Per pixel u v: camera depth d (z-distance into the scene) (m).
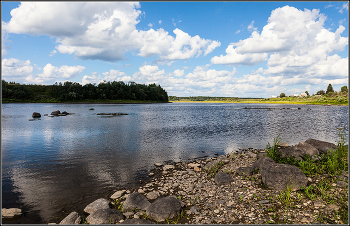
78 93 140.88
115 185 8.84
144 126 28.28
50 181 9.24
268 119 38.47
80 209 6.93
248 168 9.46
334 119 37.62
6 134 21.53
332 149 10.95
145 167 11.22
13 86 145.12
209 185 8.46
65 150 14.80
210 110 71.75
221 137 20.25
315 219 5.37
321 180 7.82
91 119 37.50
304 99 159.25
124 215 6.28
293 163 9.53
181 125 29.56
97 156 13.30
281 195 6.74
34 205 7.17
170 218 5.93
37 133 22.23
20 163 11.79
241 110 71.19
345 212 5.54
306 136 20.45
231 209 6.28
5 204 7.22
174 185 8.60
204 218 5.87
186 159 12.86
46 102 131.62
